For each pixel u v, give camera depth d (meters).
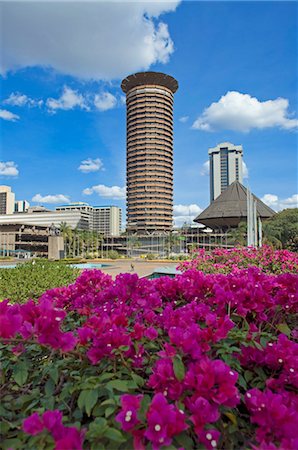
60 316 1.49
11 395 1.60
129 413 1.09
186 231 87.00
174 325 1.68
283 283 2.26
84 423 1.37
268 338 1.82
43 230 82.94
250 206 25.39
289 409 1.19
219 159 114.00
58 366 1.58
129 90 94.69
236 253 7.84
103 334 1.48
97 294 2.53
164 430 1.02
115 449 1.11
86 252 66.94
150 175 89.81
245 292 2.02
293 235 46.28
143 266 28.45
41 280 6.38
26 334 1.39
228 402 1.21
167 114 93.00
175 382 1.26
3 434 1.25
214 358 1.59
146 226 87.94
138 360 1.52
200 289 2.32
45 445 1.07
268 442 1.14
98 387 1.29
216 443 1.11
